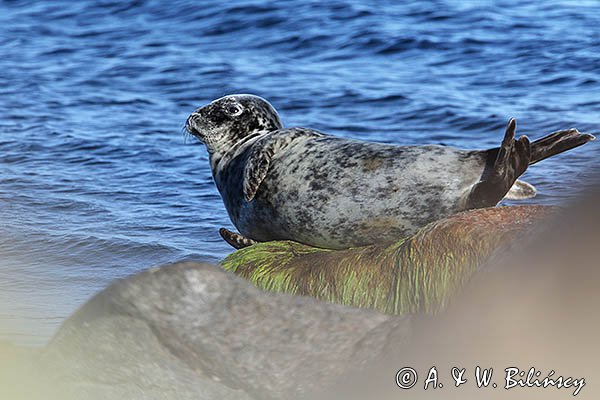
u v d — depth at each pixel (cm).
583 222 1137
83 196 3275
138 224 2988
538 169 3198
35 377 1358
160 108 4519
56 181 3441
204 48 5531
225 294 1388
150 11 6247
